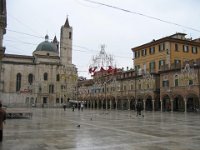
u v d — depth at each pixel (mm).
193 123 27281
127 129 20844
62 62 138625
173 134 17719
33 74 125125
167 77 61219
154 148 12430
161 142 14266
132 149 12172
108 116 41000
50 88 126188
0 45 38344
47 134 17438
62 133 18047
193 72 53875
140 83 70250
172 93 59000
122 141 14547
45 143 13727
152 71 68938
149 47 71938
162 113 52531
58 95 126000
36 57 128500
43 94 123875
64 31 140500
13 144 13305
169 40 65375
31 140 14703
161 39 66562
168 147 12719
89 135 17031
